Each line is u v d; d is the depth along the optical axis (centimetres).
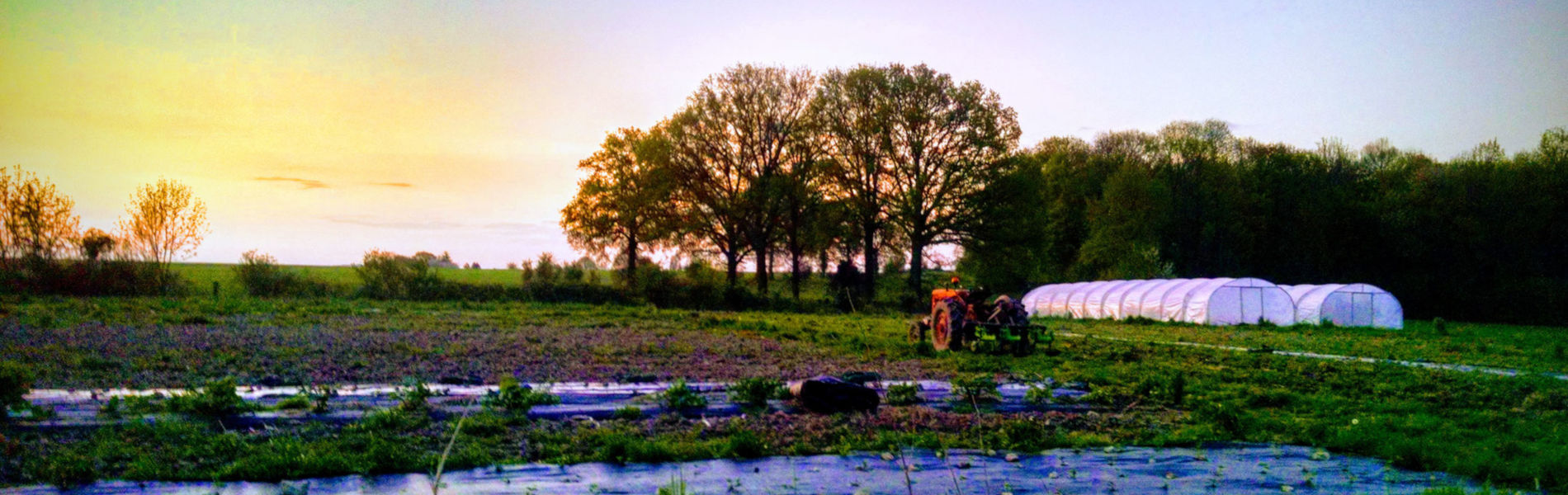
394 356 1717
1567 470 863
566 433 999
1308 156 6625
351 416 1057
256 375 1410
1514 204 5288
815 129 4722
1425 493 798
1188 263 6278
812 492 796
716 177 4884
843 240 4800
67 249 3644
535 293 4125
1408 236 5644
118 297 3484
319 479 804
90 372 1395
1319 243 6159
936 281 5328
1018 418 1153
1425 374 1684
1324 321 3397
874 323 3234
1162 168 6512
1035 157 5228
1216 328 3306
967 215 4778
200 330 2184
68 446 885
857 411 1163
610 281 4353
